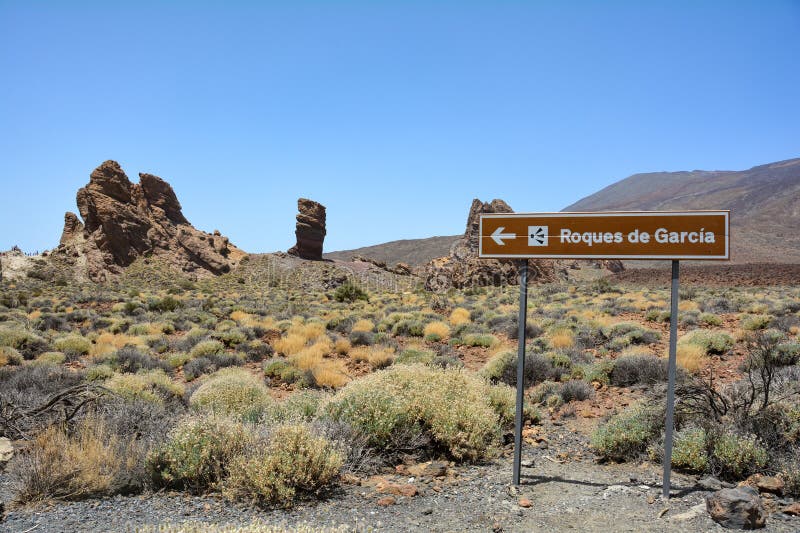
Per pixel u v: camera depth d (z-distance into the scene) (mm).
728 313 27828
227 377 12242
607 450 8750
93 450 6945
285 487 6469
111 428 8234
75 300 47875
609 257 7062
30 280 75625
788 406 8594
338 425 8281
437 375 10367
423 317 31500
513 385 14914
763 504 6281
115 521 5770
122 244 88500
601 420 11242
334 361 19328
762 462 7203
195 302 47844
